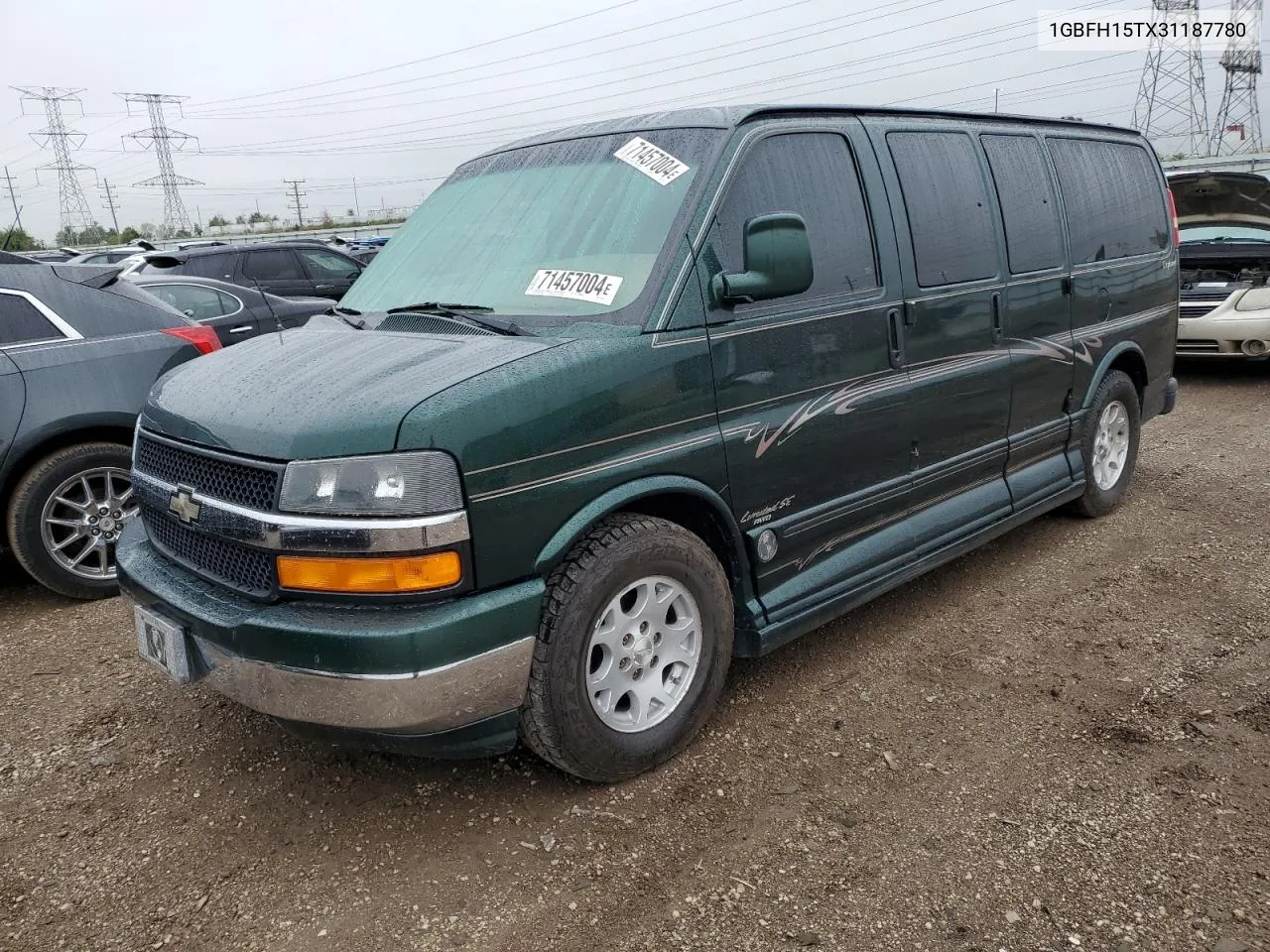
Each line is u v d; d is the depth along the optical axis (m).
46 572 4.83
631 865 2.76
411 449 2.55
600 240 3.30
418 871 2.77
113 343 5.03
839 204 3.69
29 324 4.83
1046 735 3.38
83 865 2.85
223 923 2.59
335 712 2.60
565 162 3.70
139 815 3.09
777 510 3.47
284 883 2.75
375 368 2.88
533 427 2.74
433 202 4.10
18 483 4.74
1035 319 4.66
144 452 3.30
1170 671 3.79
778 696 3.71
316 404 2.71
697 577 3.18
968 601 4.57
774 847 2.81
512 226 3.60
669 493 3.09
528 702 2.86
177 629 2.88
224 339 8.62
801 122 3.65
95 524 4.97
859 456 3.75
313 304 9.55
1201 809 2.92
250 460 2.69
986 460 4.49
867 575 3.87
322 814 3.06
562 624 2.83
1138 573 4.80
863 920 2.51
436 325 3.26
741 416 3.29
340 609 2.62
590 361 2.89
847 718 3.53
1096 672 3.82
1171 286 5.95
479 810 3.04
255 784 3.24
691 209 3.20
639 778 3.18
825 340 3.55
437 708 2.61
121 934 2.57
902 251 3.88
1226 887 2.58
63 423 4.77
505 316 3.24
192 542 3.00
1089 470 5.35
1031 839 2.81
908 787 3.09
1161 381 6.02
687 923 2.52
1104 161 5.42
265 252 12.41
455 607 2.63
